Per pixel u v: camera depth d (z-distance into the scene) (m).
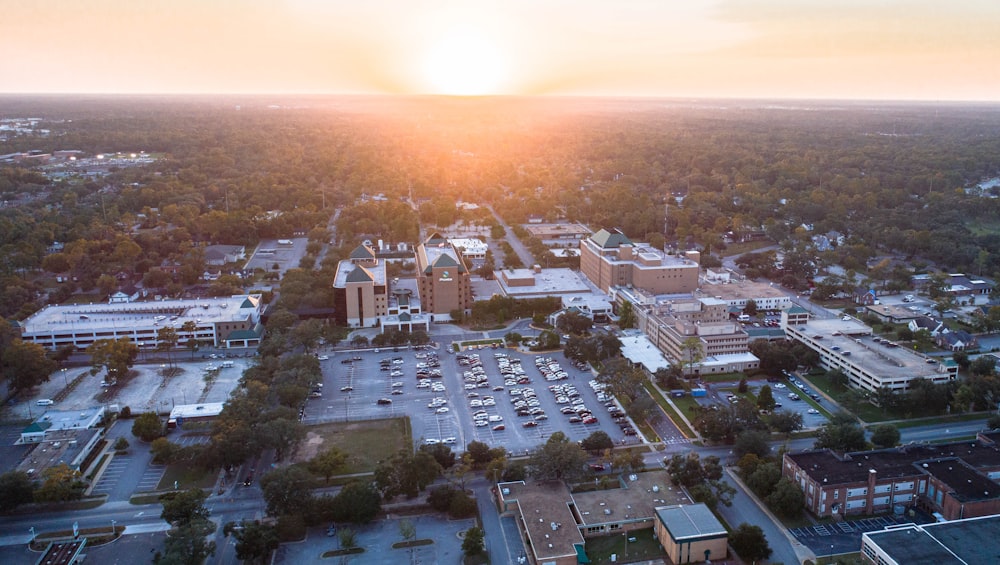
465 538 194.88
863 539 191.00
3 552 198.25
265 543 193.12
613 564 195.62
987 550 183.38
